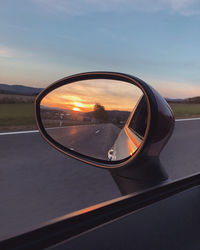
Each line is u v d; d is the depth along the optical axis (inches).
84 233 20.4
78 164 185.8
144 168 37.7
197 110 1178.6
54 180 151.9
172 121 36.4
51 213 110.4
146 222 24.3
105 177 159.3
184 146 284.8
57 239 19.1
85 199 126.6
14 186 140.5
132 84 44.9
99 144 46.1
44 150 229.0
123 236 21.7
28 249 17.8
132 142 52.5
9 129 391.5
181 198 29.9
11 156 205.0
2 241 17.4
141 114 55.2
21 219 103.7
